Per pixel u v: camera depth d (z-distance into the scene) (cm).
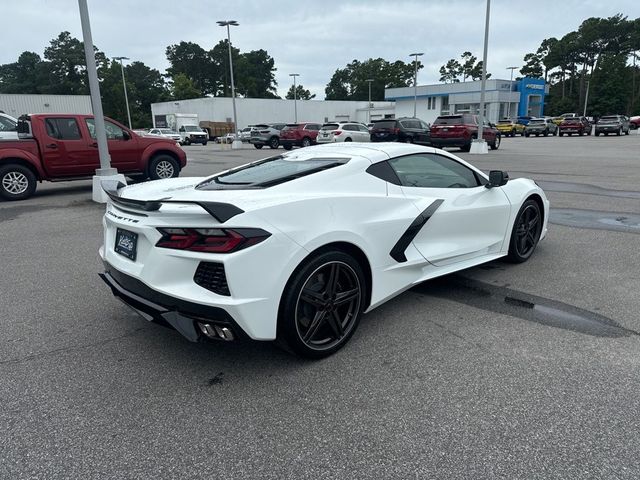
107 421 238
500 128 4416
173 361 297
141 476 200
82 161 985
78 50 9888
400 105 6350
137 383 272
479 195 410
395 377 272
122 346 319
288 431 227
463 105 5703
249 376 277
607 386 256
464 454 208
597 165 1411
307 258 273
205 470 203
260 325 255
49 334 339
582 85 8862
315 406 247
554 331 325
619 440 214
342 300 296
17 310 385
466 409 240
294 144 2831
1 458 212
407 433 223
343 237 288
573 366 278
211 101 4966
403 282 344
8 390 266
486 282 422
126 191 335
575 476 193
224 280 245
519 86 5847
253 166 374
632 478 191
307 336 282
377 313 361
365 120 6150
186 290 252
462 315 355
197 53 11325
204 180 369
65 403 254
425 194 361
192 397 257
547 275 436
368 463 204
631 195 858
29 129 965
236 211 249
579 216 685
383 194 331
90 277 468
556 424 226
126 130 1032
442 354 297
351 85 12488
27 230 677
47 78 9825
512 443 214
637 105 8231
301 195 285
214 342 321
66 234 651
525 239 473
